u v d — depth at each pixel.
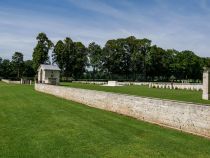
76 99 31.50
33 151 12.26
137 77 115.31
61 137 14.79
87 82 85.44
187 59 115.12
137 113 20.77
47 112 23.38
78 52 108.88
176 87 58.09
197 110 15.66
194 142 14.05
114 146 13.29
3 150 12.35
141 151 12.55
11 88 54.25
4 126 17.55
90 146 13.23
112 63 109.56
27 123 18.55
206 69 33.12
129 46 110.81
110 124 18.41
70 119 20.11
